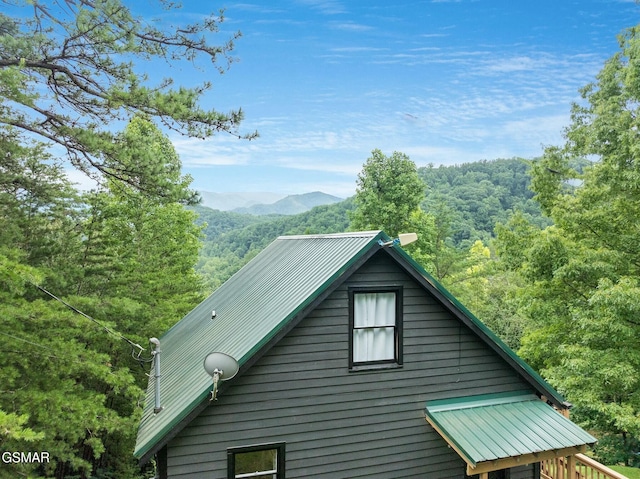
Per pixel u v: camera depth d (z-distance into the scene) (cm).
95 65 1038
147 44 1045
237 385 847
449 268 3878
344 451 930
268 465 884
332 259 988
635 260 1666
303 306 855
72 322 971
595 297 1405
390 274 980
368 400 955
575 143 2086
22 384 945
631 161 1590
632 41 1712
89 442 931
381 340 983
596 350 1523
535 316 1823
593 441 945
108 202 1600
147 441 761
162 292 2014
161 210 2466
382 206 3922
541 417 1010
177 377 1002
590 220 1684
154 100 1010
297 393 894
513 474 1070
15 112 1088
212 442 829
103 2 964
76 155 1162
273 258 1451
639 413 1428
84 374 1160
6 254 926
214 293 1734
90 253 1455
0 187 1145
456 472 1025
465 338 1047
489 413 1009
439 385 1019
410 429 991
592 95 2094
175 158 2734
